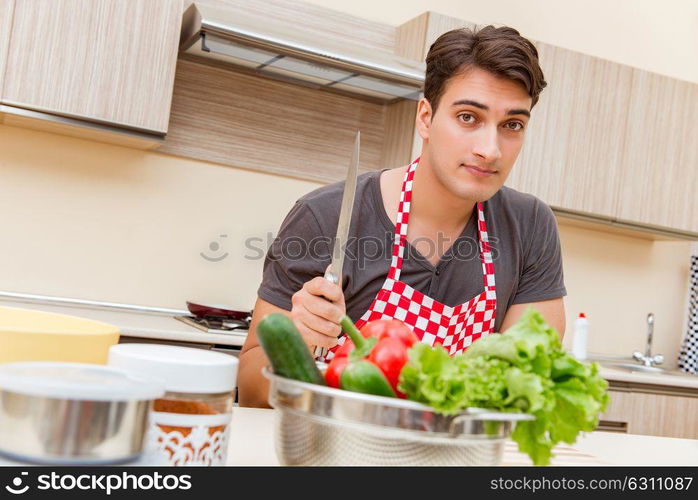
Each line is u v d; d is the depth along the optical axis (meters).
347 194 1.00
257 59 2.59
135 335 2.12
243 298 2.88
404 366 0.60
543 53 3.00
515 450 0.94
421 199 1.32
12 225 2.55
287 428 0.62
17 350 0.59
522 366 0.60
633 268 3.62
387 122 3.09
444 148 1.14
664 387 2.91
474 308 1.36
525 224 1.45
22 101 2.27
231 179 2.86
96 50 2.35
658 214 3.28
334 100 3.02
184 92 2.77
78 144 2.63
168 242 2.76
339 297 0.98
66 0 2.31
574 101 3.07
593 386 0.63
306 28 2.96
